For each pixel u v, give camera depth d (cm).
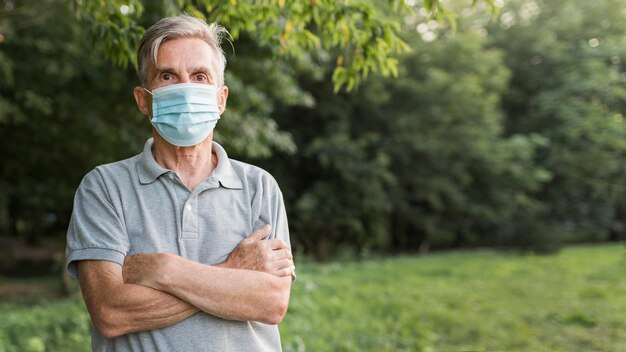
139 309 136
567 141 1703
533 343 588
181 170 154
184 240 146
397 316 690
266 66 662
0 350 497
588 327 658
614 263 1243
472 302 796
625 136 1525
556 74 1753
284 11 268
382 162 1402
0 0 577
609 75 1515
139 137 741
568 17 1797
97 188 149
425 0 242
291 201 1509
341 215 1466
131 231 146
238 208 155
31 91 720
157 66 151
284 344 499
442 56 1554
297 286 801
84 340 541
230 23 270
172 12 273
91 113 755
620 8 1784
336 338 562
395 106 1542
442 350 561
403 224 1791
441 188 1623
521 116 1922
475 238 1944
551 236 1565
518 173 1641
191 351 138
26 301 888
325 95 1406
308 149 1384
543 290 902
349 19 256
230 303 139
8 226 2784
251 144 717
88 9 270
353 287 891
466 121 1573
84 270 142
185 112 148
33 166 1059
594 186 1792
